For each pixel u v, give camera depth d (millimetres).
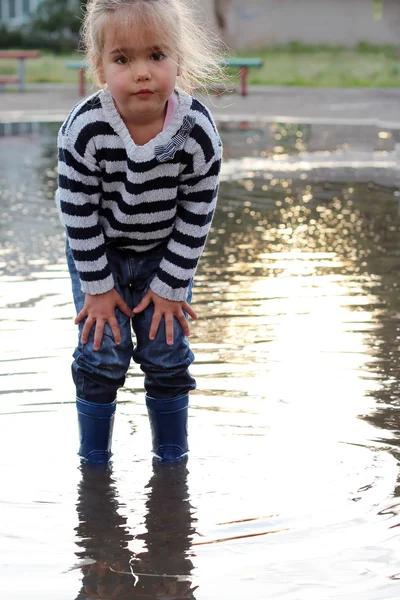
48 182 11500
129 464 3668
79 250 3611
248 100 23922
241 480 3504
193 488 3443
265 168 12867
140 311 3738
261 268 6988
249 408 4199
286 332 5348
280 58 34375
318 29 35375
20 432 3932
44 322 5488
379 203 9992
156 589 2752
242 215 9258
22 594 2717
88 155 3502
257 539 3045
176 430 3750
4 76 31484
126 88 3406
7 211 9367
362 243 7934
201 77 3850
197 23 3799
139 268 3771
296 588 2756
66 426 4008
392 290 6352
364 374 4652
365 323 5551
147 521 3176
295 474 3547
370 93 26094
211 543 3021
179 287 3701
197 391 4391
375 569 2861
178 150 3518
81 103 3570
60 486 3453
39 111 21438
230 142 16078
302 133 17469
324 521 3166
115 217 3639
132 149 3459
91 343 3721
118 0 3410
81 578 2807
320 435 3906
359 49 35031
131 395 4395
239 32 35375
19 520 3174
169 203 3611
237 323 5523
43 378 4543
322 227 8656
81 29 3852
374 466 3609
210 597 2711
